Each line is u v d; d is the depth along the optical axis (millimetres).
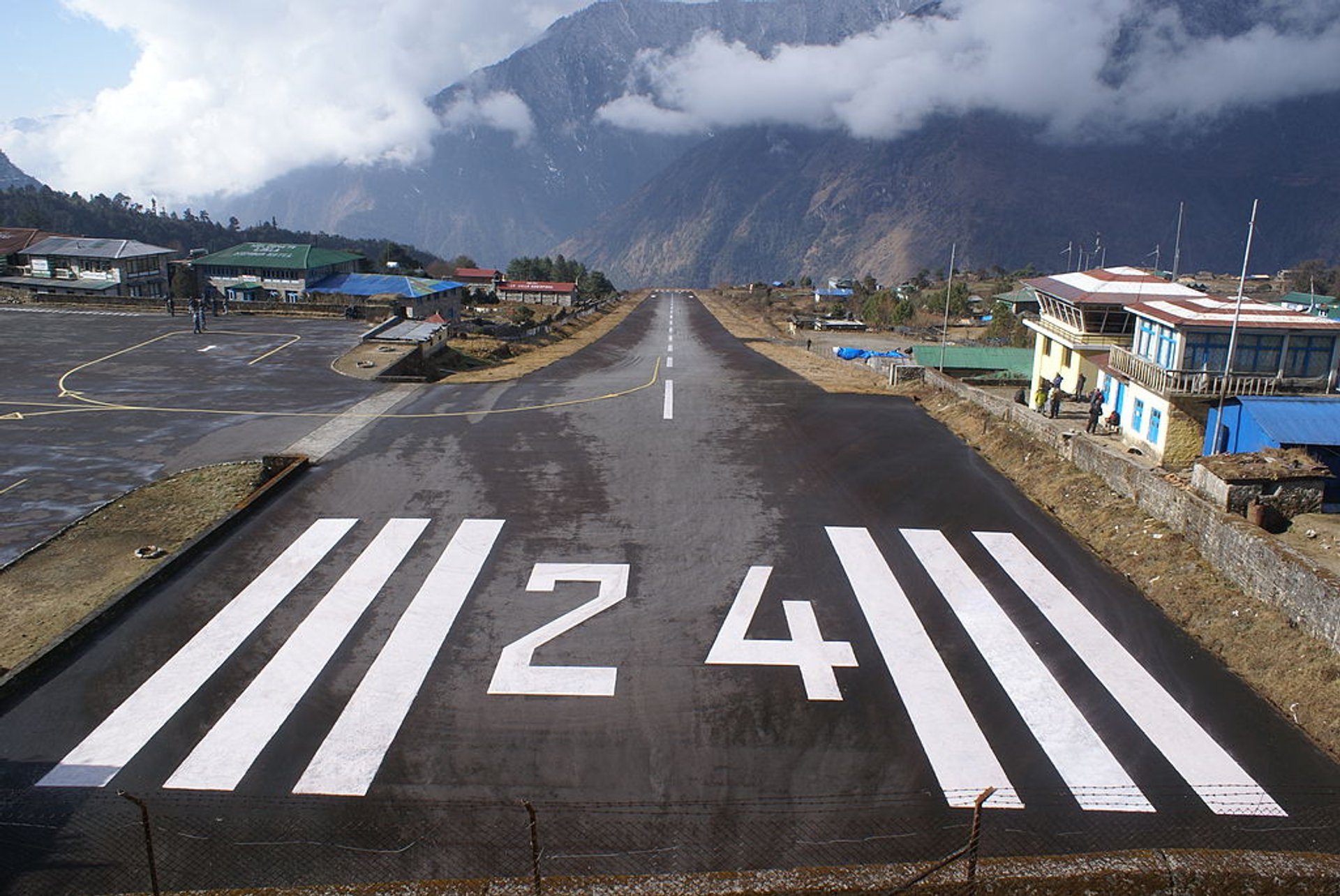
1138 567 20531
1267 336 29297
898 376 43938
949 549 21562
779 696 15469
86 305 59875
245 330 52125
